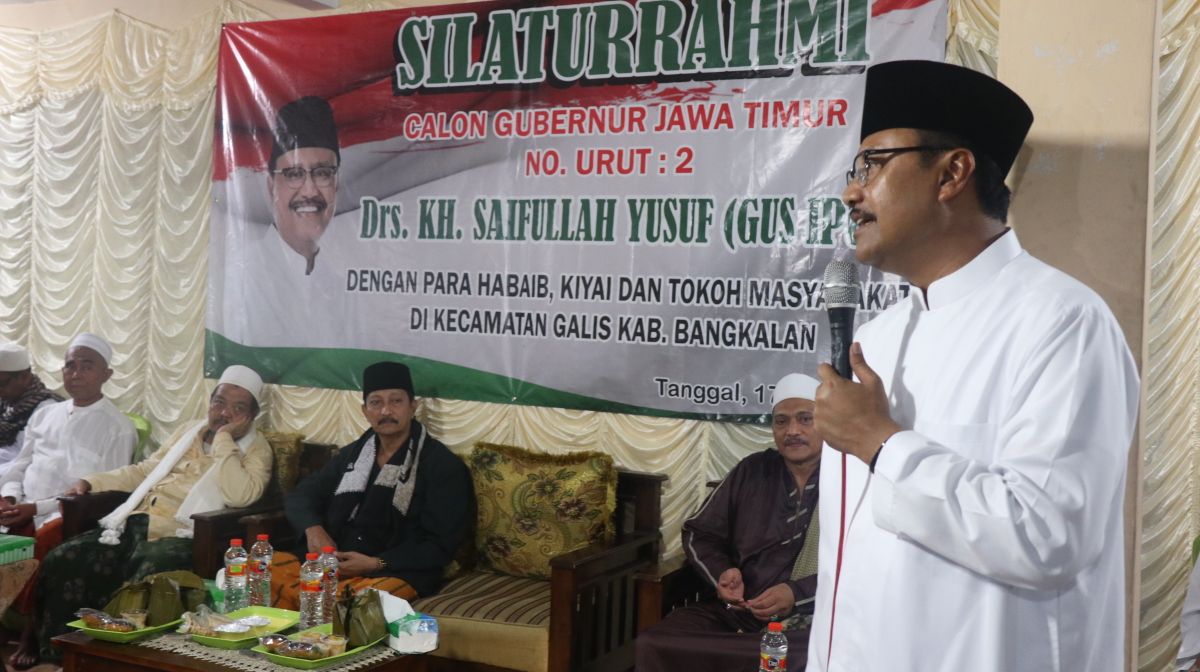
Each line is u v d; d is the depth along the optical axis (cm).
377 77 442
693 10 392
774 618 334
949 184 176
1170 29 367
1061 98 246
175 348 489
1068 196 245
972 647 162
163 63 492
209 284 470
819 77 375
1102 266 242
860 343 193
